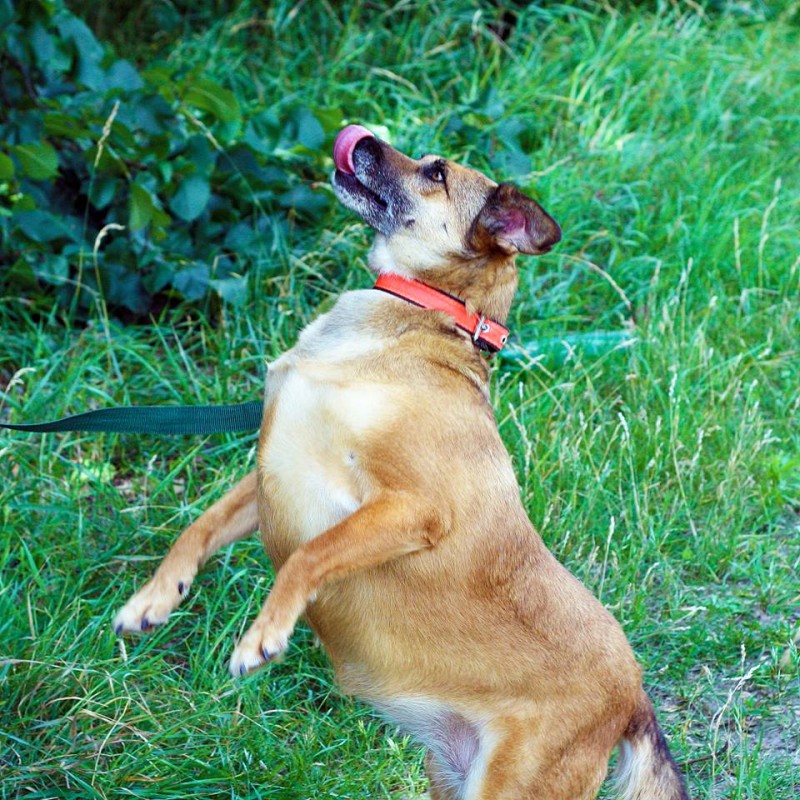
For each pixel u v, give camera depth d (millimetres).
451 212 3141
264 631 2875
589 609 3074
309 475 2992
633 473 3729
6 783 3078
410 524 2943
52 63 4121
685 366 4031
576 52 5281
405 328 3070
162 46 5402
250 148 4215
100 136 4039
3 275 4090
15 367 4012
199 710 3223
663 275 4367
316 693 3398
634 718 3070
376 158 3176
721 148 4887
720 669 3469
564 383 3955
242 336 4074
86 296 4102
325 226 4305
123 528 3562
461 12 5484
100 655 3279
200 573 3516
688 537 3727
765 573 3646
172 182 4117
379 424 2969
